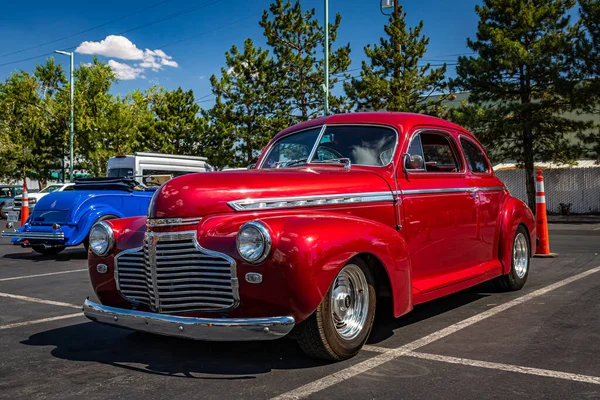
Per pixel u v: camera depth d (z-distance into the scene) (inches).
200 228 148.4
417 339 174.7
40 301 255.0
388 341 173.3
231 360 157.3
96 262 171.5
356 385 134.4
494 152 957.2
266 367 150.1
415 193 189.0
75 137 1378.0
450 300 235.3
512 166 1190.9
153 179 516.1
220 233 146.9
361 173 180.2
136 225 170.6
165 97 1307.8
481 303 227.9
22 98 1392.7
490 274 227.3
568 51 821.9
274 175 163.8
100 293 172.6
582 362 149.2
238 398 128.0
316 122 209.2
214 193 152.3
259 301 140.6
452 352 160.1
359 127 199.8
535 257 358.0
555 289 252.5
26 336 191.6
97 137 1363.2
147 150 1306.6
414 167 185.9
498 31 863.7
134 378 144.5
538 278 282.0
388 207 178.2
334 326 148.9
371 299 160.6
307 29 1126.4
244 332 136.9
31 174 1451.8
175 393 132.6
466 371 143.3
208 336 138.8
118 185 428.5
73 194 412.5
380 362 151.9
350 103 1093.1
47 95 1446.9
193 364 155.0
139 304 162.4
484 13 907.4
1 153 1363.2
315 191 163.6
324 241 143.1
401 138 192.1
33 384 141.8
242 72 1143.6
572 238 497.0
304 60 1107.3
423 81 1021.2
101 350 172.2
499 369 144.4
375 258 162.2
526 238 259.8
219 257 143.6
